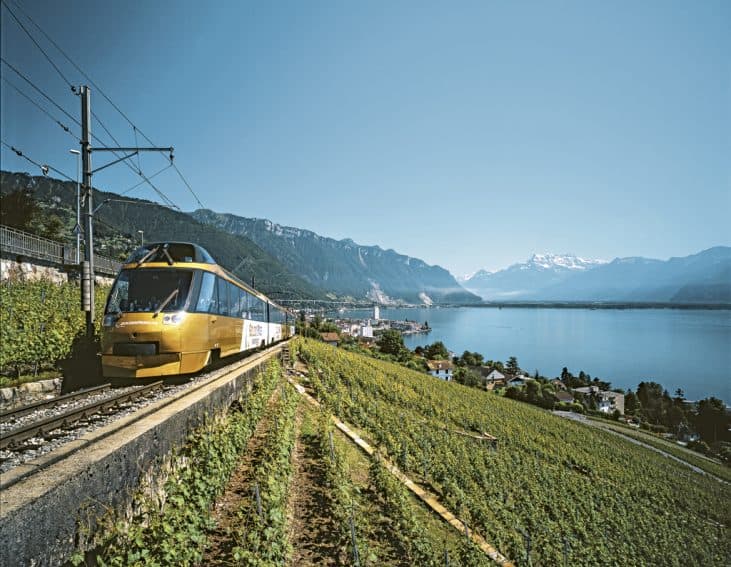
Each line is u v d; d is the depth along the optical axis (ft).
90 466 18.08
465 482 73.05
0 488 15.69
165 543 19.49
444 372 390.21
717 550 102.68
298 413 67.67
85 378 49.01
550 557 64.95
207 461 28.07
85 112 47.98
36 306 61.00
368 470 54.49
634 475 153.38
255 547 25.16
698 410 421.18
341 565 31.58
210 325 48.85
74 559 15.92
